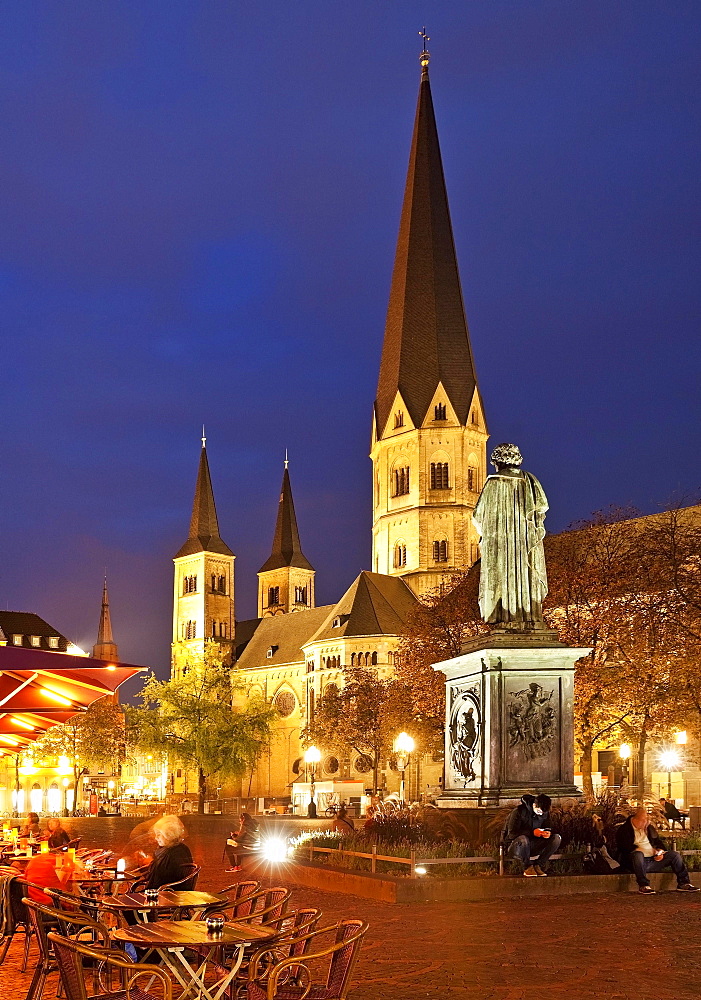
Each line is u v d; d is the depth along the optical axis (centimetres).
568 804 2702
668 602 5412
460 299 17012
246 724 12094
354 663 15050
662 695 5331
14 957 1950
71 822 8988
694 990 1434
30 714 2711
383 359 17338
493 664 2766
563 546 6097
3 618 15475
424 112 17212
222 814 11862
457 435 16475
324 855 3269
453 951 1734
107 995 1282
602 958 1653
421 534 16288
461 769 2878
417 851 2606
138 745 12012
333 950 1134
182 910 1469
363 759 12050
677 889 2450
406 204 17312
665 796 6775
